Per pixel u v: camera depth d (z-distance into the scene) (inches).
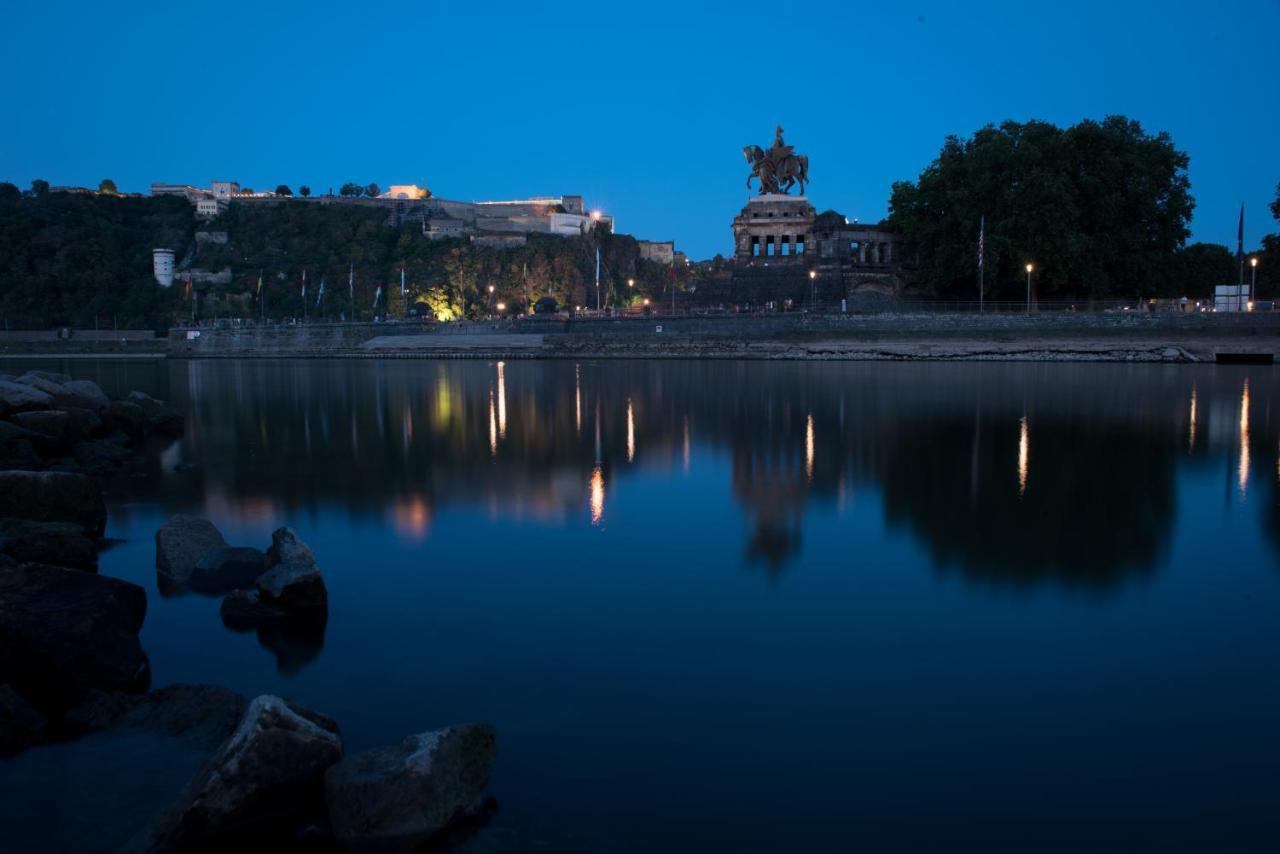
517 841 326.6
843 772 363.9
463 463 1119.6
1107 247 3725.4
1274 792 345.4
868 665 466.6
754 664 470.3
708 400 1909.4
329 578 639.8
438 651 500.7
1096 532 732.7
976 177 3759.8
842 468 1038.4
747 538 725.9
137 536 788.0
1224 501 846.5
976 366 3137.3
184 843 337.1
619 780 363.9
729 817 336.2
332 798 348.2
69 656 465.7
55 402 1473.9
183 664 496.4
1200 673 451.5
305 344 5487.2
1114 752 375.9
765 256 4874.5
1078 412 1600.6
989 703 421.1
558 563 663.8
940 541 705.6
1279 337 3152.1
